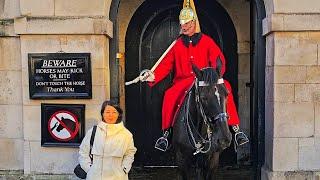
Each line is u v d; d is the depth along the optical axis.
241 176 7.23
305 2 5.65
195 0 7.89
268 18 5.75
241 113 7.82
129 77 7.94
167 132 5.37
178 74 5.40
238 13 7.78
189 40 5.31
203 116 4.64
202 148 4.86
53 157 5.93
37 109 5.90
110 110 4.66
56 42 5.80
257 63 6.21
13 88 6.09
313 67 5.71
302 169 5.79
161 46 7.96
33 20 5.75
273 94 5.74
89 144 4.70
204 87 4.55
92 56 5.80
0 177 6.09
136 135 8.02
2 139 6.15
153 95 7.98
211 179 5.15
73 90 5.81
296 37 5.69
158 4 7.88
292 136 5.76
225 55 7.89
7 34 5.98
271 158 5.84
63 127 5.85
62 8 5.76
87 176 4.63
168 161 8.02
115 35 6.09
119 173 4.64
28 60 5.81
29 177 5.95
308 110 5.74
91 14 5.76
